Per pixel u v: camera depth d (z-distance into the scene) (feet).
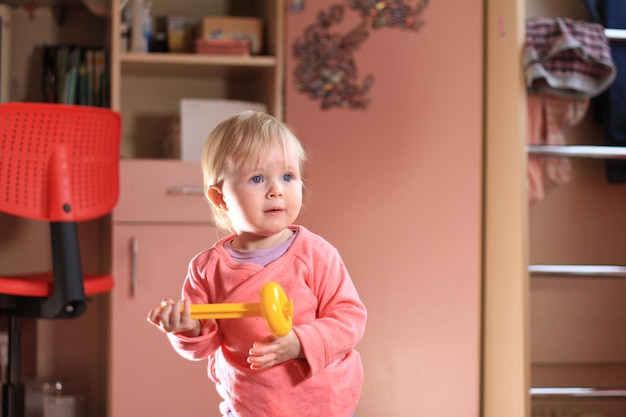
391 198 8.95
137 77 9.86
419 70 9.01
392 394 8.86
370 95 8.96
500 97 8.71
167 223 8.45
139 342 8.36
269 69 9.12
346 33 8.95
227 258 4.41
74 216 7.23
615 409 9.29
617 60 8.65
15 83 9.58
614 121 8.66
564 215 9.34
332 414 4.25
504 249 8.60
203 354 4.19
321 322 4.10
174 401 8.39
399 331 8.90
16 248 9.49
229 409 4.48
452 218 9.00
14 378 7.48
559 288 9.27
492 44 8.94
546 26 8.19
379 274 8.90
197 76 9.87
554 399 9.22
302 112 8.89
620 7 8.61
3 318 9.29
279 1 8.87
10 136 7.04
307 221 8.83
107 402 9.42
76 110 7.26
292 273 4.31
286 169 4.30
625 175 8.89
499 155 8.73
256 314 3.82
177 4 9.98
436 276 8.96
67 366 9.64
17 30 9.62
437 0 9.04
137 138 9.86
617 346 9.33
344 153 8.91
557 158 8.50
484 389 9.00
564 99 8.42
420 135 9.00
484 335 9.01
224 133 4.36
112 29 8.58
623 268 8.62
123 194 8.37
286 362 4.18
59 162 7.18
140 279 8.38
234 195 4.28
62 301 7.00
